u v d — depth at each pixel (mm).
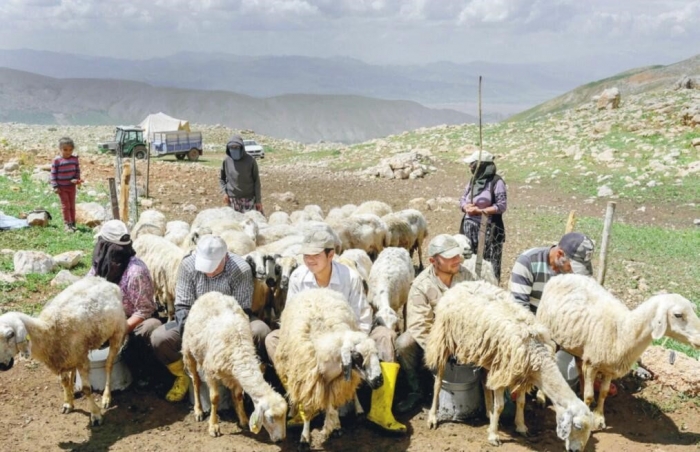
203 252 5992
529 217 16094
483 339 5332
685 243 13172
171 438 5574
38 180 18594
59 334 5555
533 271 6398
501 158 25969
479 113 7539
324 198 19234
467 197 8375
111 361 6086
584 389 5902
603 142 25734
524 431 5648
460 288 5688
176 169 24641
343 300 5828
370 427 5812
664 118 26828
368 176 23484
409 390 6270
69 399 5926
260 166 29984
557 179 21609
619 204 18203
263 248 8195
